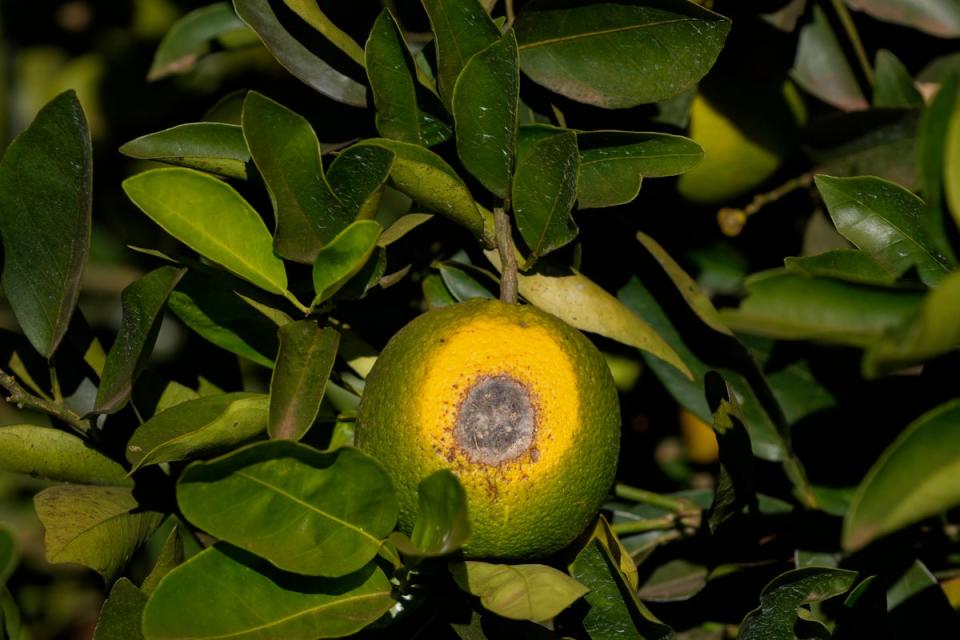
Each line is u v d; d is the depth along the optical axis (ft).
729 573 2.63
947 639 2.51
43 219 2.51
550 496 2.32
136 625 2.43
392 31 2.41
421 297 2.67
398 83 2.45
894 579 2.55
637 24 2.48
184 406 2.44
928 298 2.08
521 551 2.34
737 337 2.65
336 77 2.54
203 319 2.52
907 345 2.09
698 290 2.57
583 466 2.34
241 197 2.43
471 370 2.32
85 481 2.56
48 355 2.53
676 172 2.45
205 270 2.49
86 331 2.63
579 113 2.58
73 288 2.51
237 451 2.26
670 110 2.64
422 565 2.36
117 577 2.50
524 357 2.33
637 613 2.42
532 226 2.45
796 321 2.26
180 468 2.58
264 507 2.32
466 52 2.43
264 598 2.35
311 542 2.34
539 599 2.29
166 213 2.40
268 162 2.38
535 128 2.45
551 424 2.32
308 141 2.38
